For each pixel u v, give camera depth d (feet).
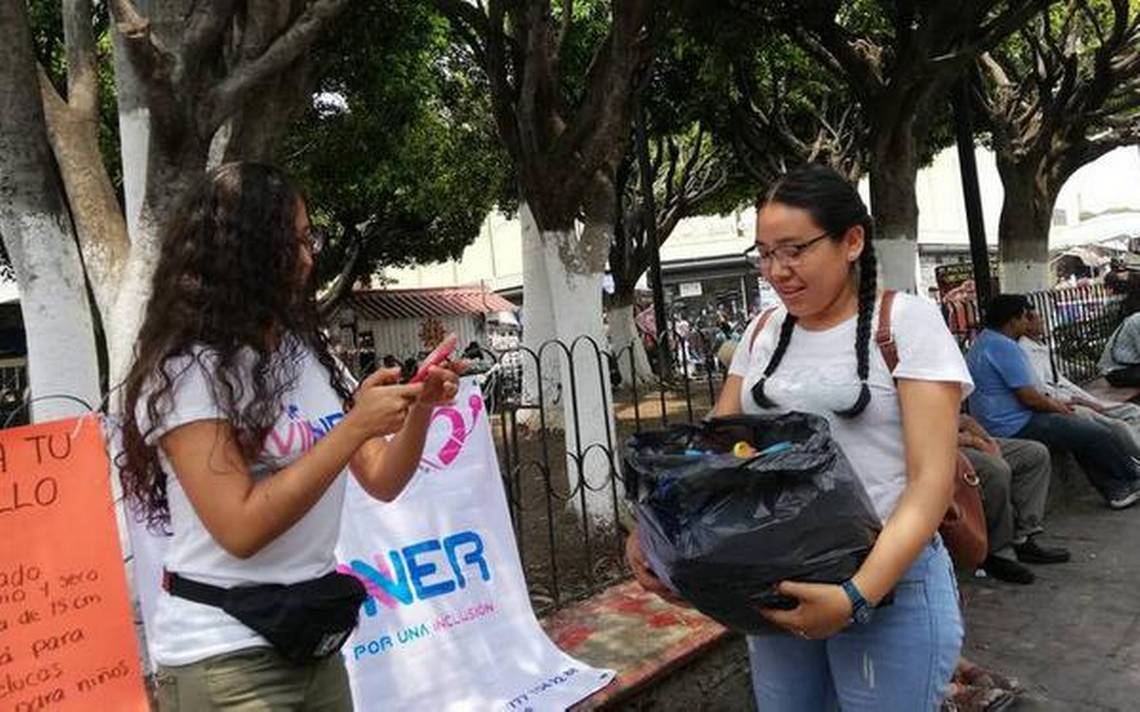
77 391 11.57
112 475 8.52
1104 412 21.08
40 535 7.78
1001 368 18.76
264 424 5.57
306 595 5.68
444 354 6.27
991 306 19.52
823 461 5.74
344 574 6.17
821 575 5.73
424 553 10.56
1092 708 11.52
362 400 5.46
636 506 6.27
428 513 10.72
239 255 5.66
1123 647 13.07
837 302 6.89
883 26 31.30
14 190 11.29
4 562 7.59
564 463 24.89
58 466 7.91
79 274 11.84
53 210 11.56
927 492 6.10
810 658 7.20
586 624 12.49
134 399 5.66
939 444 6.20
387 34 23.93
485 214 59.72
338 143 37.65
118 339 10.96
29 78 11.37
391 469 6.55
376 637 9.94
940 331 6.42
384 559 10.24
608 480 17.11
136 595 9.88
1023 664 12.90
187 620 5.63
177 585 5.71
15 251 11.40
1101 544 17.61
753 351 7.53
